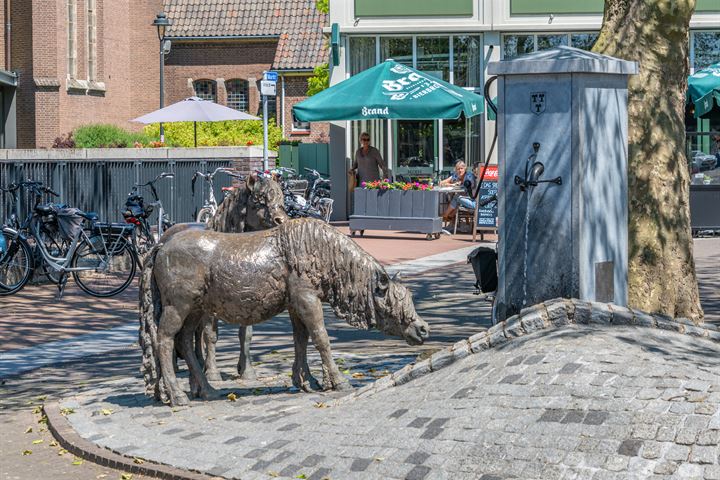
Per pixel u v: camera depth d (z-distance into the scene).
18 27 46.88
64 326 14.60
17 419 9.41
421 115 24.91
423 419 7.13
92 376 11.26
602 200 9.25
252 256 8.94
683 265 11.12
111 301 17.11
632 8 11.18
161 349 9.12
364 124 29.77
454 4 29.19
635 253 11.00
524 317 8.01
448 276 18.41
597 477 6.03
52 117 46.91
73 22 48.91
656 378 6.71
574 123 8.89
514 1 28.98
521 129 9.06
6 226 17.88
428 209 25.08
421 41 29.58
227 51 56.41
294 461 7.10
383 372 10.28
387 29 29.38
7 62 47.00
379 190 25.44
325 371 9.16
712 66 25.77
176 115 29.97
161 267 9.07
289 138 55.28
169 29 56.31
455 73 29.53
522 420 6.66
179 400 9.10
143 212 20.55
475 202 24.73
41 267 18.06
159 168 26.36
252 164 28.05
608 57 9.23
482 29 29.09
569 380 6.90
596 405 6.56
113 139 44.34
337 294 8.95
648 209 11.02
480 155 29.47
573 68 8.84
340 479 6.70
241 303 8.93
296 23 56.22
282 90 55.25
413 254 21.80
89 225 17.78
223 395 9.46
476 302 15.50
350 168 29.78
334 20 29.53
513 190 9.12
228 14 56.72
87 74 50.09
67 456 8.14
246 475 7.04
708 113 28.09
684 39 11.29
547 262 9.02
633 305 10.99
